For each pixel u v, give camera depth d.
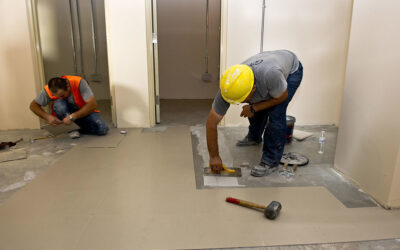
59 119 2.78
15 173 2.04
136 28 2.98
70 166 2.15
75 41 4.52
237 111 3.26
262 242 1.29
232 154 2.43
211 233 1.35
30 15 2.94
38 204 1.61
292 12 3.06
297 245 1.28
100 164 2.20
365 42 1.72
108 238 1.32
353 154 1.87
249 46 3.11
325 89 3.27
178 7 4.76
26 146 2.62
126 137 2.89
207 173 2.03
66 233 1.36
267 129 1.98
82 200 1.66
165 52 4.94
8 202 1.63
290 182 1.90
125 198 1.68
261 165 2.03
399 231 1.37
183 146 2.62
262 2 3.01
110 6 2.92
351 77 1.86
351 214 1.52
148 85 3.14
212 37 4.90
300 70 2.01
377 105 1.62
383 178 1.59
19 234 1.35
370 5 1.67
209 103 4.73
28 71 3.04
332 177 1.98
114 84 3.12
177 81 5.09
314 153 2.45
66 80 2.59
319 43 3.14
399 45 1.46
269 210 1.44
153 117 3.31
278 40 3.12
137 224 1.42
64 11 4.39
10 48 2.97
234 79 1.50
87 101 2.68
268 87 1.62
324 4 3.05
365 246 1.27
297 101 3.30
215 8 4.77
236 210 1.55
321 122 3.37
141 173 2.04
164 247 1.26
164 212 1.53
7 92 3.07
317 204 1.61
